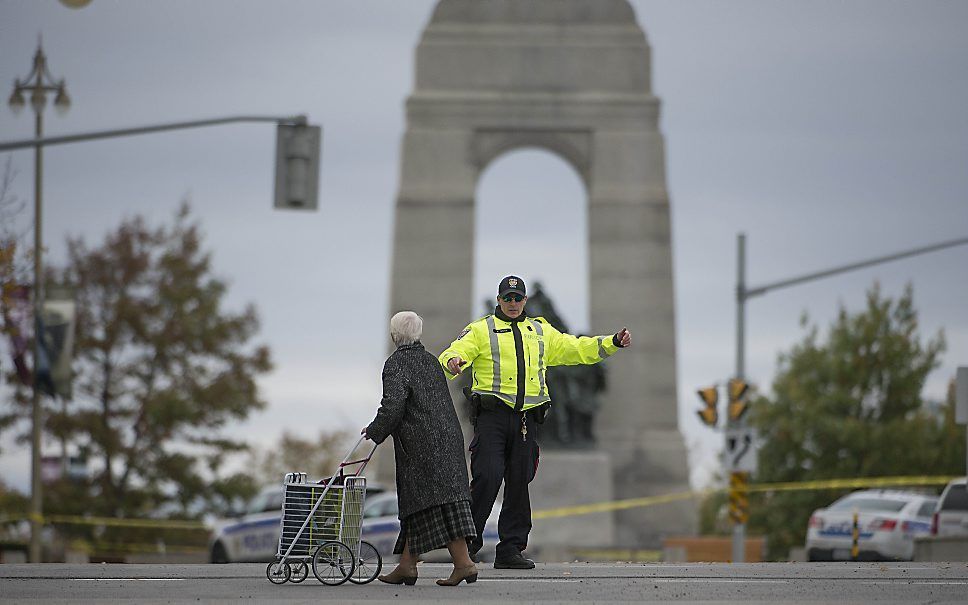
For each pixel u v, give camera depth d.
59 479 184.12
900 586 49.94
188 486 186.00
